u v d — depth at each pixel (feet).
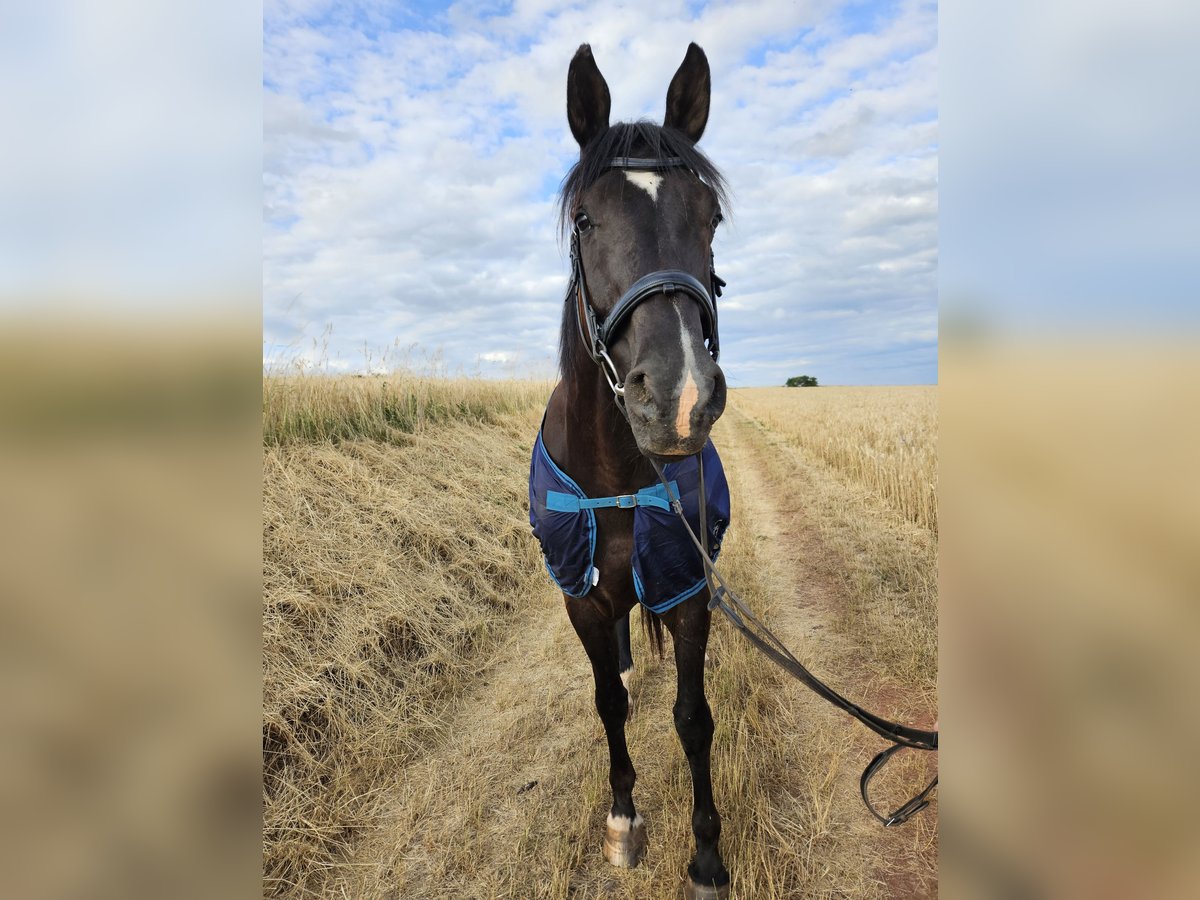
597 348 6.64
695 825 7.80
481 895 7.98
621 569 7.75
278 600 12.37
